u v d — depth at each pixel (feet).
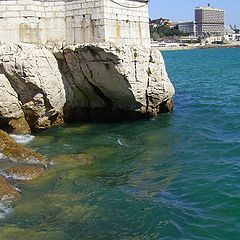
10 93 79.82
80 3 86.22
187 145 74.28
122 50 84.02
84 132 84.17
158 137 80.28
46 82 83.05
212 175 58.13
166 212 46.65
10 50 80.28
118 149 71.92
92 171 60.23
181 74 223.71
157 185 55.31
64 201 49.60
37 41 86.28
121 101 92.58
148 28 97.45
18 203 48.88
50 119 87.35
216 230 42.65
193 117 98.22
